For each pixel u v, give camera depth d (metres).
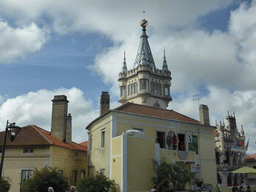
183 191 22.17
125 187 21.44
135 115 26.61
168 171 22.17
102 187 20.73
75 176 32.88
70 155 31.47
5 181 23.08
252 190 31.33
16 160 26.66
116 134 24.98
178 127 29.66
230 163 64.31
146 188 22.42
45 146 26.92
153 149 24.00
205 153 30.97
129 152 22.56
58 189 20.92
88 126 33.25
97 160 28.33
